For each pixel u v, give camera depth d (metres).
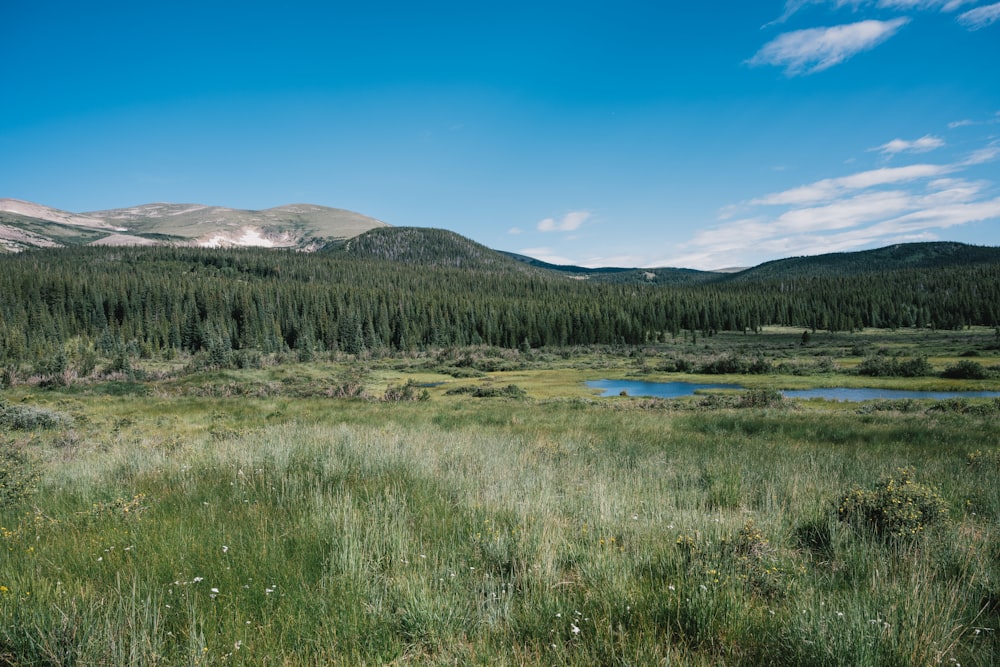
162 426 19.41
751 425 17.03
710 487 6.99
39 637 2.82
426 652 2.98
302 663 2.74
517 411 25.16
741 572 3.84
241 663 2.68
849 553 4.31
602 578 3.71
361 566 3.82
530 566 3.96
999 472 7.87
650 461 9.38
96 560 4.07
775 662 2.80
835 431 15.13
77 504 6.19
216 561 4.02
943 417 19.44
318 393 38.25
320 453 8.06
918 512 4.90
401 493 6.11
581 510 5.63
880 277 193.00
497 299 158.25
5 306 105.62
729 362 61.44
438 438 12.09
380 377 64.50
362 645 2.92
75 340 99.25
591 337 123.44
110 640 2.78
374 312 122.19
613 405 30.16
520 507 5.40
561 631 3.05
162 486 6.92
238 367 63.72
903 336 113.81
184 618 3.18
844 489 6.17
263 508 5.45
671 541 4.50
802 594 3.44
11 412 18.39
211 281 150.38
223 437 13.61
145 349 89.81
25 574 3.79
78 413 22.70
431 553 4.27
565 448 11.18
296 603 3.31
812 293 164.50
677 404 29.81
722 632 3.04
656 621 3.17
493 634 3.11
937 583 3.63
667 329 140.38
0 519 5.64
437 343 115.88
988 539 4.61
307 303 124.62
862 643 2.74
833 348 93.88
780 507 5.94
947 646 2.87
